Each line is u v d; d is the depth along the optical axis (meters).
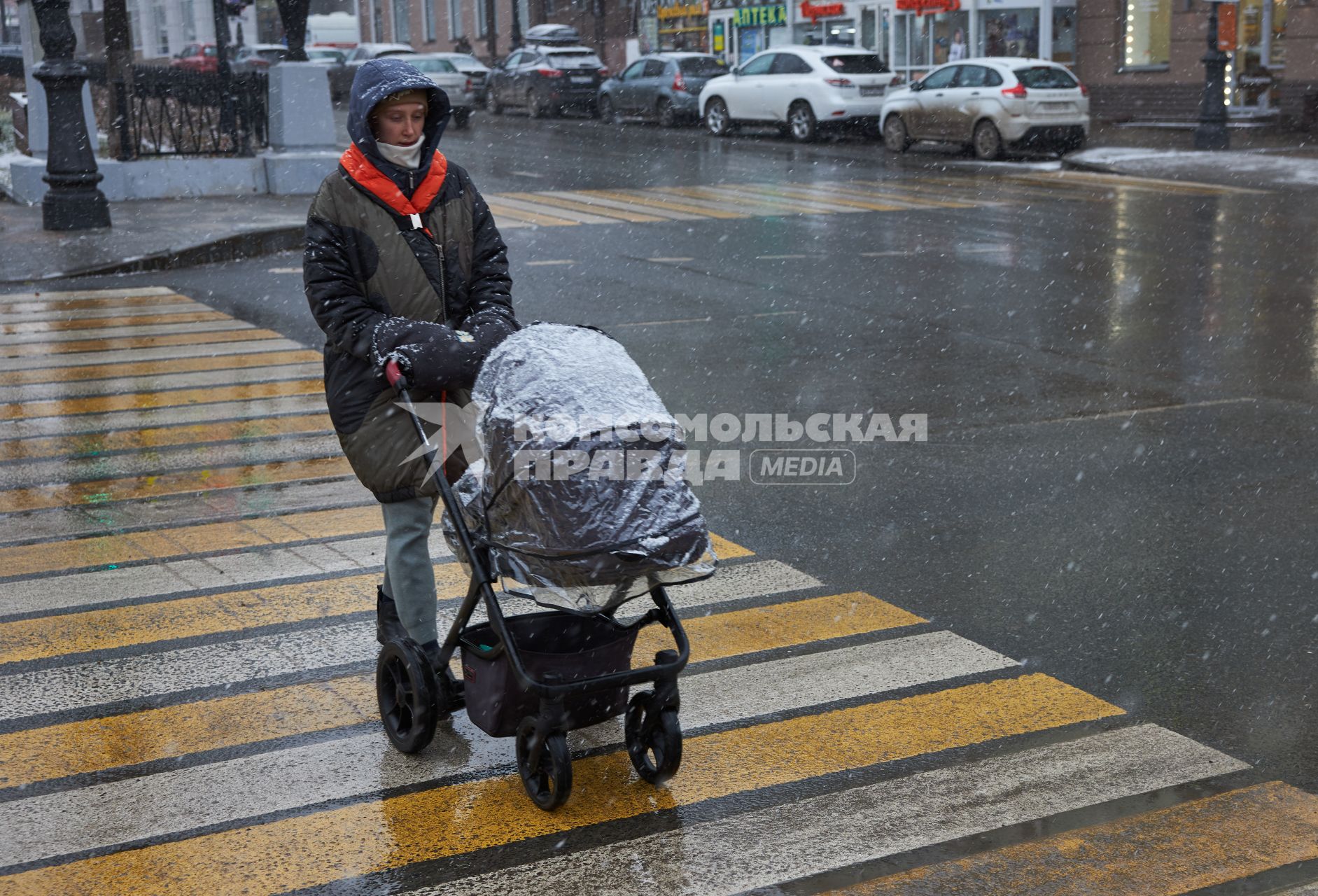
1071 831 3.52
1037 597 5.18
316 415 7.85
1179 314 11.02
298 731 4.05
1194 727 4.12
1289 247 14.40
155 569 5.41
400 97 3.64
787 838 3.48
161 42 41.91
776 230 15.96
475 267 3.96
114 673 4.44
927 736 4.05
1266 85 29.11
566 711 3.48
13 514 6.08
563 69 33.62
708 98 29.17
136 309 11.25
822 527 6.02
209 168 18.23
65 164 14.58
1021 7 30.56
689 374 8.95
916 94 24.91
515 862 3.36
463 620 3.60
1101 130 28.48
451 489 3.60
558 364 3.44
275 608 5.01
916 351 9.70
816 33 35.12
